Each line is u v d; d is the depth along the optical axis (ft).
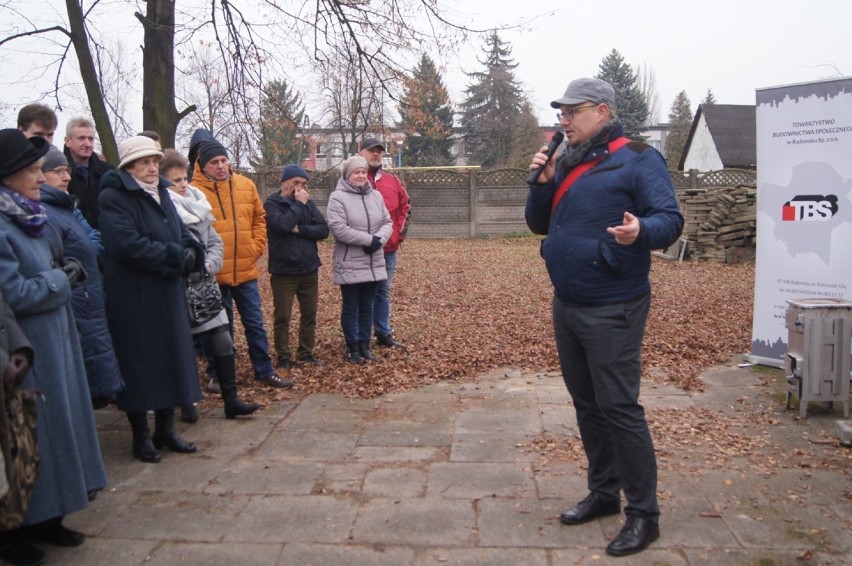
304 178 19.95
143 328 13.76
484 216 66.64
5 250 10.08
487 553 10.52
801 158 18.71
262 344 18.76
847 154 17.98
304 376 19.76
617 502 11.52
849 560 10.16
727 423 15.78
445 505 12.06
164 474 13.53
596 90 10.60
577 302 10.68
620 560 10.25
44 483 10.36
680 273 41.24
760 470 13.21
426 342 23.91
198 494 12.66
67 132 16.34
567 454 14.20
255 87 31.37
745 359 21.09
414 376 19.79
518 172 66.18
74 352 11.35
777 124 18.99
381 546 10.77
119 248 13.37
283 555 10.57
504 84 137.39
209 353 17.85
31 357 9.47
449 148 140.46
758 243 19.92
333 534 11.16
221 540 11.03
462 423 16.08
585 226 10.53
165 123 27.40
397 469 13.60
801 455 13.96
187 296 15.46
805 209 18.85
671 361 20.95
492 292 35.22
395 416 16.63
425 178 66.13
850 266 18.37
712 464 13.51
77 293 12.73
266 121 33.06
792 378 16.22
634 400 10.60
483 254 53.42
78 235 12.78
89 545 10.94
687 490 12.41
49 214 12.34
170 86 27.48
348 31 31.91
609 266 10.29
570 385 11.46
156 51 27.12
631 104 164.55
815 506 11.76
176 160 15.98
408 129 40.42
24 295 10.06
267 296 35.09
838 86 17.85
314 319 21.02
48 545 10.92
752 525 11.16
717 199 46.06
